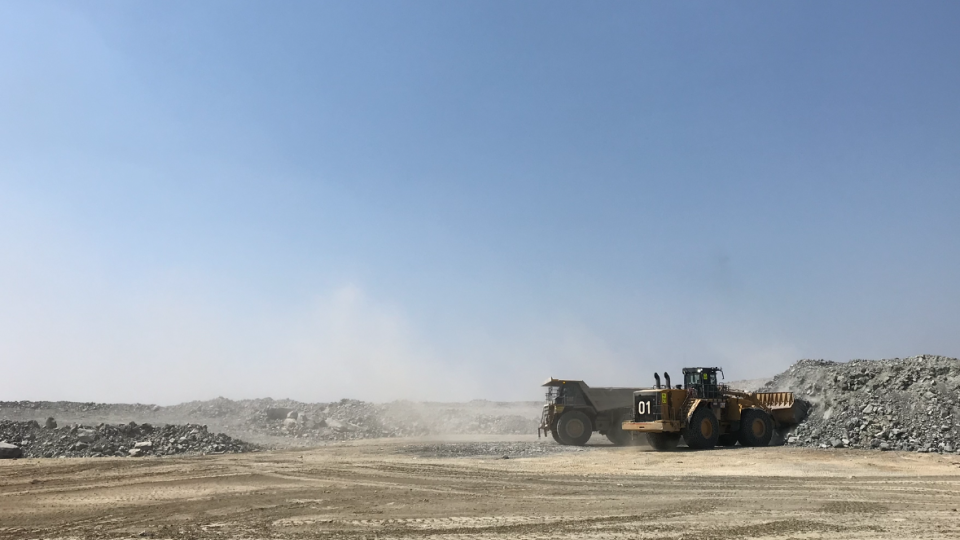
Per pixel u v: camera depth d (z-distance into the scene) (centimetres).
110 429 3030
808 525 1204
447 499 1570
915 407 2553
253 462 2381
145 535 1205
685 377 2880
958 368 2642
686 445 2952
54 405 4556
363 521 1312
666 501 1496
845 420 2662
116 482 1866
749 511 1357
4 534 1226
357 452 2881
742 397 2909
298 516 1373
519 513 1379
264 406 4916
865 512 1324
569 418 3186
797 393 3045
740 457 2317
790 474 1930
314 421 4359
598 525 1241
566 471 2091
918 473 1886
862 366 2930
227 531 1232
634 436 3092
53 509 1466
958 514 1295
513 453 2791
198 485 1812
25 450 2750
